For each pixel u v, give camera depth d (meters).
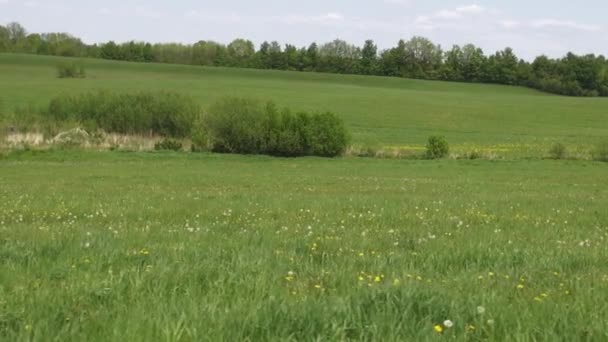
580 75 151.38
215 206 17.52
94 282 6.09
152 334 4.48
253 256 7.88
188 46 187.62
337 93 121.94
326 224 13.03
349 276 6.79
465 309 5.28
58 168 38.59
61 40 187.25
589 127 84.31
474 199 21.20
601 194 25.36
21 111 56.56
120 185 27.78
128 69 155.88
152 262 7.46
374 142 64.56
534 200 21.03
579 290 6.18
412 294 5.51
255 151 52.22
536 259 8.27
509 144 64.31
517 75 168.00
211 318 4.85
